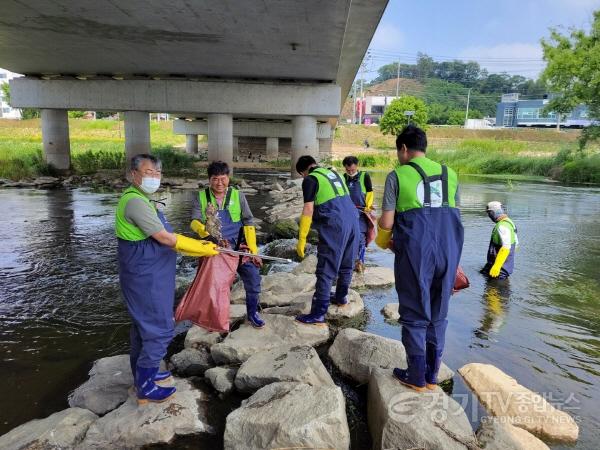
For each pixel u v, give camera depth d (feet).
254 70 55.72
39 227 31.58
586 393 11.60
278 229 29.66
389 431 9.13
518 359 13.28
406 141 10.39
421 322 9.99
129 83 61.57
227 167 13.02
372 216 20.51
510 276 21.26
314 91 60.70
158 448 9.53
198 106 61.41
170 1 32.24
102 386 11.31
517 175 95.86
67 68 58.39
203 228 12.79
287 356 11.80
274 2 31.89
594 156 86.69
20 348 13.93
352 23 43.16
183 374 12.53
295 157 63.46
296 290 17.80
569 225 35.45
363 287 19.48
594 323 15.96
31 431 9.50
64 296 18.31
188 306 11.76
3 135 154.10
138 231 9.77
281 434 8.75
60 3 33.22
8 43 45.27
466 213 40.98
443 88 442.50
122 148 107.86
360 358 12.19
